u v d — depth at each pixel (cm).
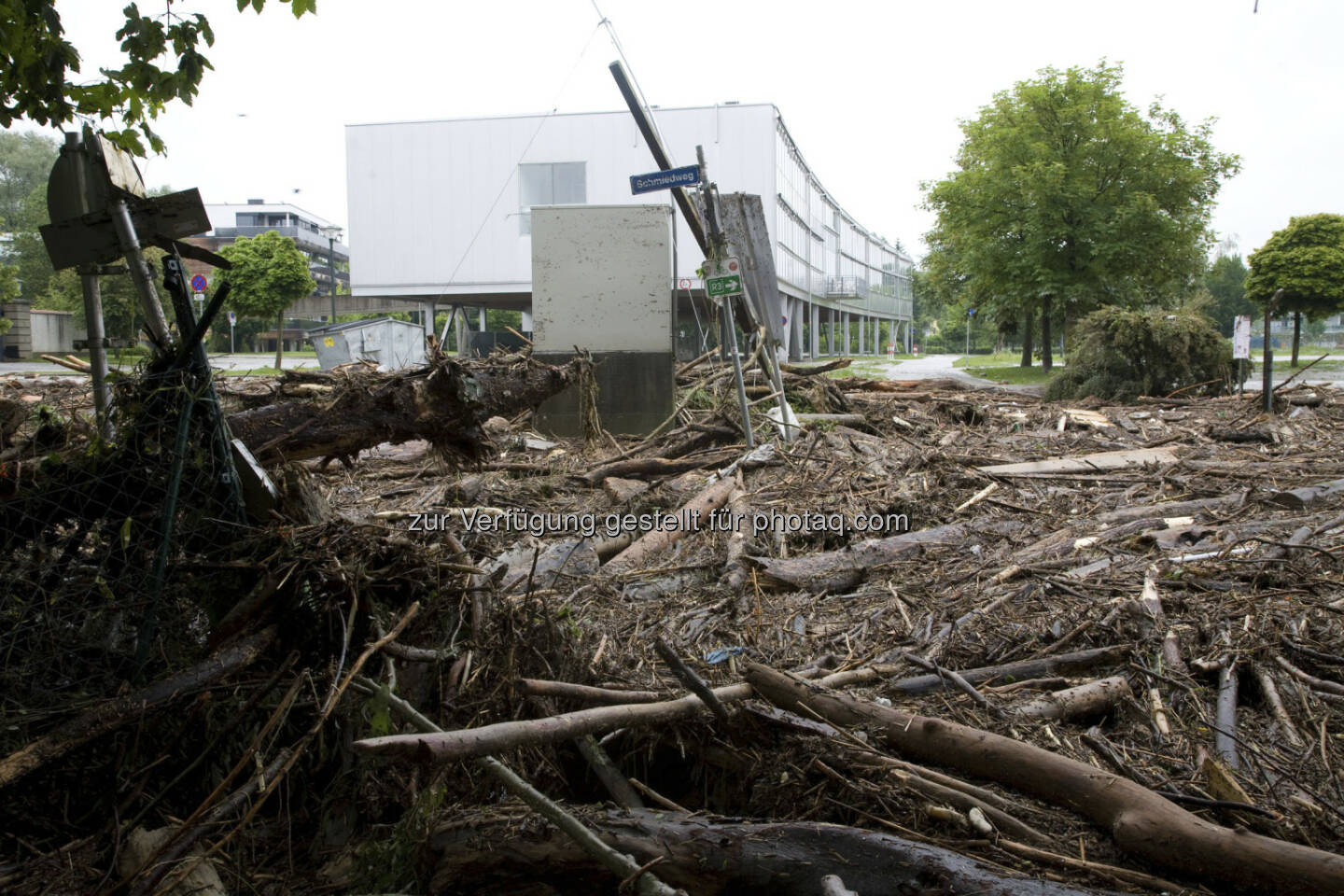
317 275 8538
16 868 281
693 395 1128
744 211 1130
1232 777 292
